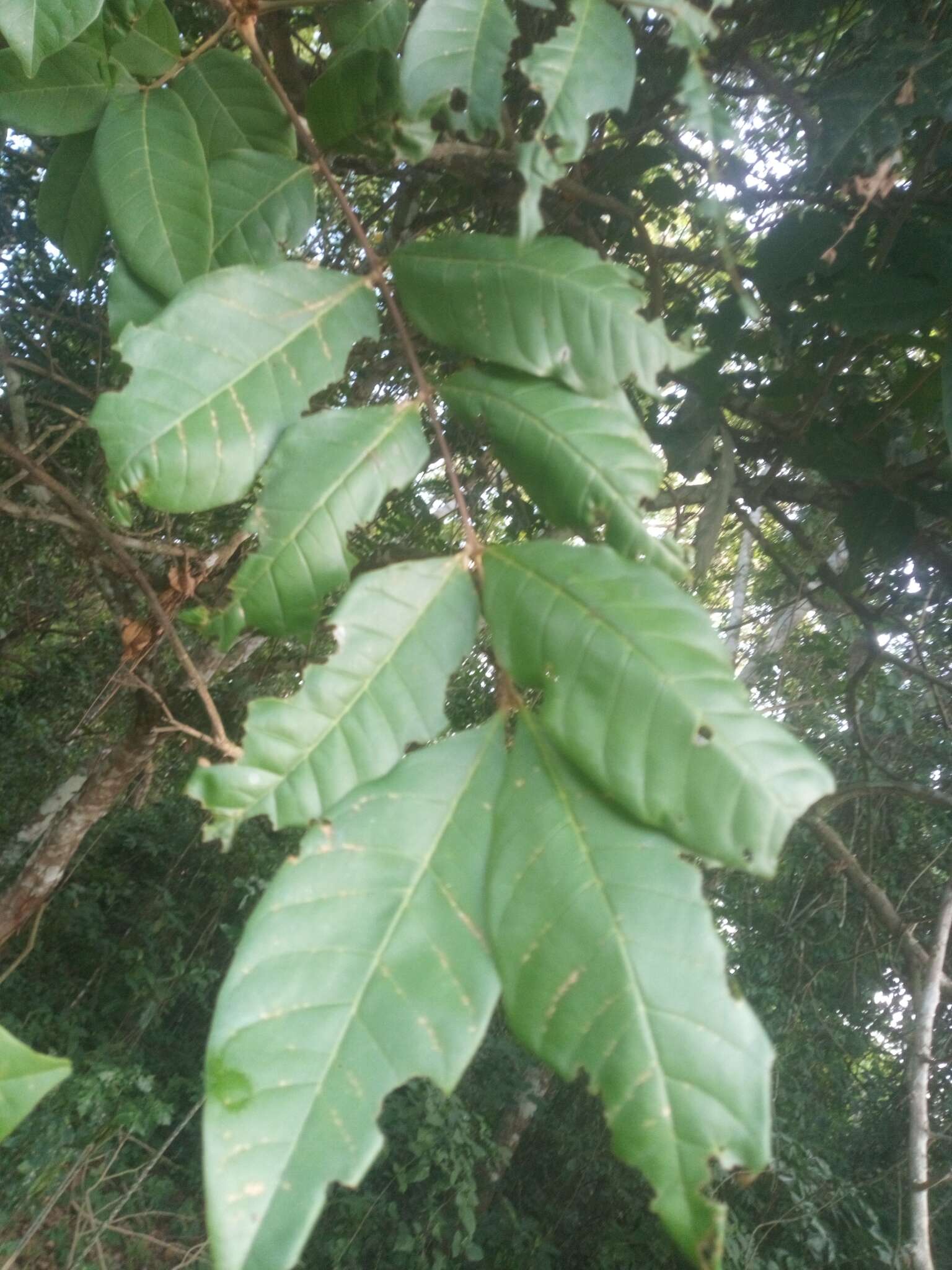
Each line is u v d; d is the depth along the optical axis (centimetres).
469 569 28
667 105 81
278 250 38
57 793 188
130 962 239
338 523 29
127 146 38
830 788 23
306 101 37
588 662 25
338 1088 22
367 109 36
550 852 24
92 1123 166
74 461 146
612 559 27
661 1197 21
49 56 39
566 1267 215
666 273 98
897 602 104
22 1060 20
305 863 24
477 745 26
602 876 24
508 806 25
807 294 69
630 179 84
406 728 26
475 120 34
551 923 24
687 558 27
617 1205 221
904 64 57
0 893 181
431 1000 23
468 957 24
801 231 65
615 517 28
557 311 29
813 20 81
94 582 115
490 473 109
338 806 25
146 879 271
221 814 25
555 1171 230
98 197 45
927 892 197
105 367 133
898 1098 208
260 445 29
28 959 239
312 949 23
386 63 35
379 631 27
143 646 90
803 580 120
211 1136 21
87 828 116
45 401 109
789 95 70
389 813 25
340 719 26
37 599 190
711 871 187
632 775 24
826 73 77
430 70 34
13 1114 20
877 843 196
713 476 86
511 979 23
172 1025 244
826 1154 205
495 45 34
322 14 43
